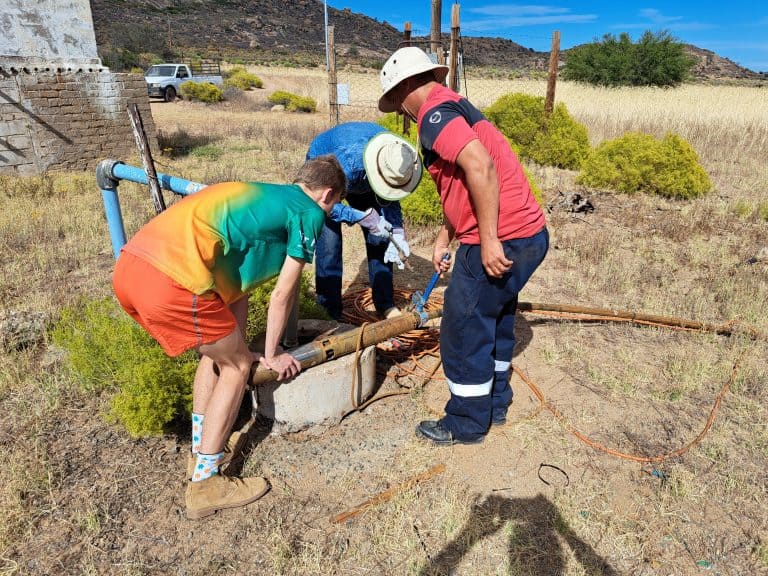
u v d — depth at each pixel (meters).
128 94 11.14
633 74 34.66
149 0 156.50
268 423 3.05
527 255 2.53
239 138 14.38
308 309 3.84
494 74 38.59
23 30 10.01
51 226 6.59
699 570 2.25
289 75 44.69
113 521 2.44
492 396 3.08
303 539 2.38
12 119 9.89
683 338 4.17
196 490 2.46
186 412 2.98
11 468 2.67
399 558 2.30
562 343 4.07
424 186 6.56
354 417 3.20
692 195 8.59
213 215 2.16
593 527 2.45
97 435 2.98
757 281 5.18
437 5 8.23
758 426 3.12
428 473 2.74
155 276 2.09
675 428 3.13
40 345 3.90
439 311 3.48
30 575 2.17
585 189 9.17
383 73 2.55
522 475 2.76
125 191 8.38
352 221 3.48
